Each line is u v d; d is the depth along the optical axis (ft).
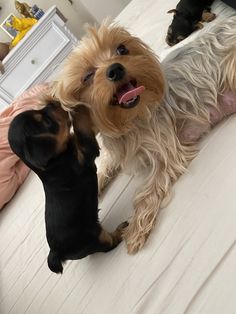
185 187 1.08
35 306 1.30
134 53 1.07
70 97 1.05
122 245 1.15
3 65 3.37
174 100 1.16
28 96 2.34
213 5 1.77
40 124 1.02
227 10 1.68
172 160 1.13
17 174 2.06
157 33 1.98
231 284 0.82
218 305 0.82
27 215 1.76
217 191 0.99
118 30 1.05
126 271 1.06
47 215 1.14
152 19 2.12
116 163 1.29
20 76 3.47
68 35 3.51
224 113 1.14
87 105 1.06
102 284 1.11
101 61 1.02
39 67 3.49
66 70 1.05
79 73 1.03
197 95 1.14
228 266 0.85
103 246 1.13
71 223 1.08
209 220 0.96
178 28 1.74
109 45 1.03
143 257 1.05
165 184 1.11
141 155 1.18
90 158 1.12
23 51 3.39
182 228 1.01
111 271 1.11
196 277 0.89
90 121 1.08
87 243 1.10
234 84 1.10
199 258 0.92
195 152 1.14
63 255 1.13
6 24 3.67
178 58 1.23
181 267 0.94
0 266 1.62
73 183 1.08
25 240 1.62
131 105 1.03
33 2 3.94
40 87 2.39
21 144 1.02
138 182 1.26
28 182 2.03
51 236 1.13
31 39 3.38
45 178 1.08
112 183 1.38
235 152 1.03
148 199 1.13
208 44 1.17
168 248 1.00
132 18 2.30
